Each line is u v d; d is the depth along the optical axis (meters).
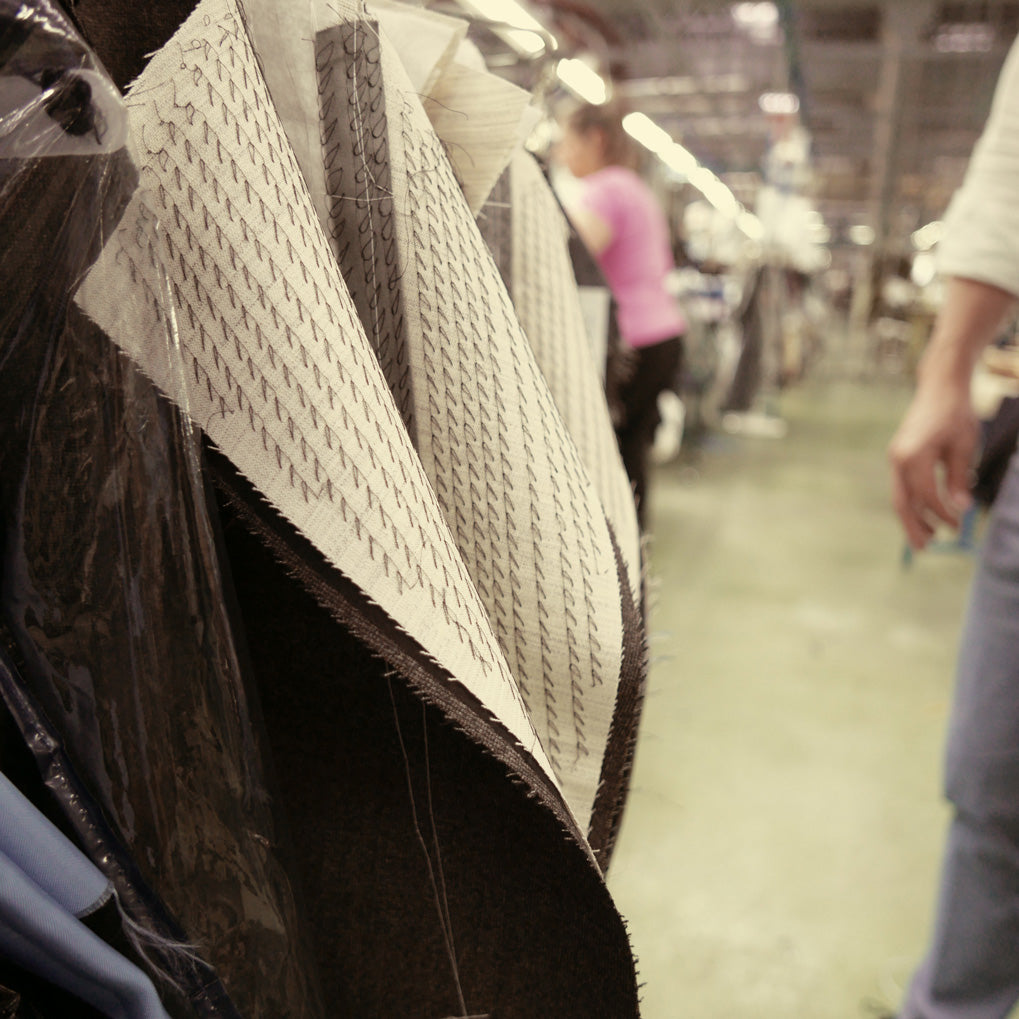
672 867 1.58
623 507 0.45
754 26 5.28
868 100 9.40
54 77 0.26
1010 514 0.86
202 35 0.29
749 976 1.35
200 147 0.29
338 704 0.39
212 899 0.33
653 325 1.90
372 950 0.41
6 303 0.27
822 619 2.80
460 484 0.36
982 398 2.14
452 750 0.38
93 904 0.29
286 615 0.38
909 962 1.38
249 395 0.30
